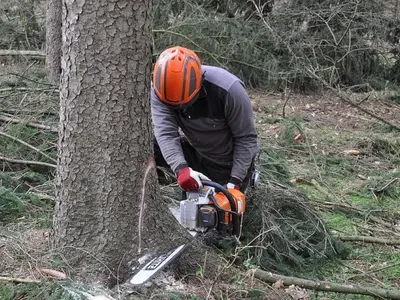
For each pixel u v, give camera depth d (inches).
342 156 205.9
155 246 99.3
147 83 96.2
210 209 106.4
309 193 171.9
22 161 147.1
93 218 96.5
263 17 323.6
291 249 125.1
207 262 104.6
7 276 95.3
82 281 94.7
